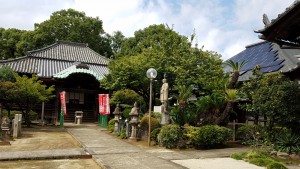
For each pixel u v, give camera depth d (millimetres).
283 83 9945
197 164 8766
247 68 18922
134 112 14109
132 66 17797
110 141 13805
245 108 14148
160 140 12266
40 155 9656
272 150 10492
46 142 13250
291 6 7535
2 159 9000
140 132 14320
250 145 12133
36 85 19922
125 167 8156
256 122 14141
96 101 29297
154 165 8484
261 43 22234
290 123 10125
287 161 9312
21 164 8656
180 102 13258
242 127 13766
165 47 18234
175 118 12945
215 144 12148
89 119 28969
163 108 13688
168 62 17141
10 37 37000
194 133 11633
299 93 9617
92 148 11547
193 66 16438
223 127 12414
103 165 8359
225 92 13086
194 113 13000
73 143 13156
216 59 17188
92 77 27219
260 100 10430
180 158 9719
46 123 24438
